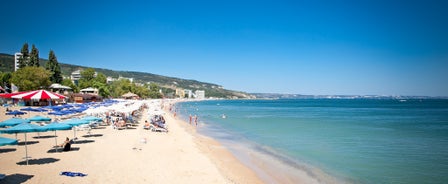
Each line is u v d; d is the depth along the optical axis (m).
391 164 20.50
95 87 100.69
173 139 27.44
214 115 73.56
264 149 25.77
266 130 40.19
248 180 16.38
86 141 23.17
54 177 13.72
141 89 154.75
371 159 22.03
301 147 26.86
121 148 20.91
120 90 126.00
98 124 34.09
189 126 44.22
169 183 14.24
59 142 22.09
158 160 18.34
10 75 78.81
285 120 57.91
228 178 16.22
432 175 17.80
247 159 21.72
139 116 50.44
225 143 28.69
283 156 22.95
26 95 33.94
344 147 26.92
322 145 27.88
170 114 72.50
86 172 14.77
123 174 14.91
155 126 33.12
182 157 19.73
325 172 18.50
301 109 114.62
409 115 74.62
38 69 67.50
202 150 23.75
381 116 71.06
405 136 34.25
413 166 19.89
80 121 22.73
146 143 23.75
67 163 16.20
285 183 16.27
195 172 16.41
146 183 13.89
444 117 66.56
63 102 64.50
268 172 18.31
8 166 15.28
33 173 14.19
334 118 63.72
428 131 39.28
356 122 53.34
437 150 25.58
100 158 17.69
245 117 66.62
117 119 36.06
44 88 67.69
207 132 37.47
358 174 18.08
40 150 19.17
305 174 18.02
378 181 16.77
